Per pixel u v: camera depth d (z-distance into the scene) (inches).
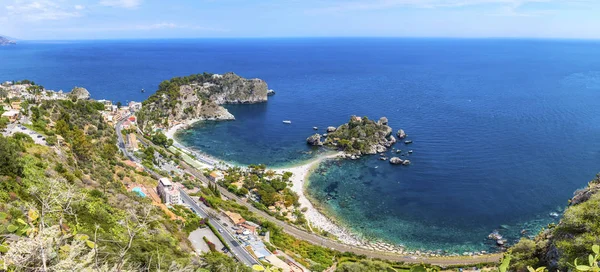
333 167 5679.1
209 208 3976.4
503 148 6195.9
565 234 2100.1
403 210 4441.4
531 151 6008.9
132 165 4739.2
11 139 3043.8
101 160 4234.7
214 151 6486.2
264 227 3750.0
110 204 2775.6
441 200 4628.4
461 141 6624.0
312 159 6028.5
